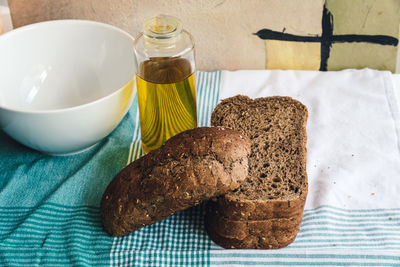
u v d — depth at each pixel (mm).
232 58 958
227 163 684
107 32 864
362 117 858
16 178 799
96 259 708
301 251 701
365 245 705
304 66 955
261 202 682
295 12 898
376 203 750
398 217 734
